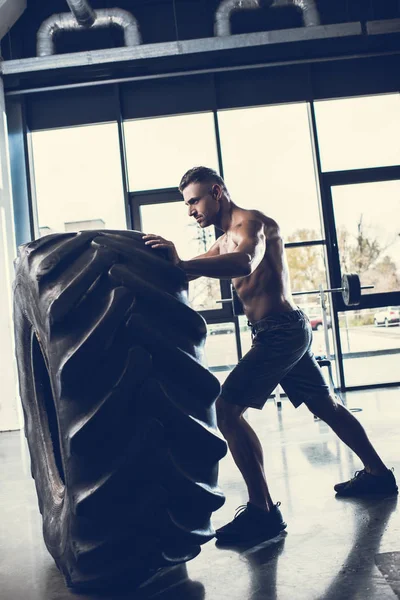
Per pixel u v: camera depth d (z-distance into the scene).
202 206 2.25
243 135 7.24
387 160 7.20
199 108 7.17
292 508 2.50
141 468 1.39
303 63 7.08
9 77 6.83
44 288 1.46
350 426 2.58
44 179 7.19
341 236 7.12
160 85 7.18
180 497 1.46
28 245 1.62
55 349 1.40
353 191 7.16
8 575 1.95
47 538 1.72
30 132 7.18
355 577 1.68
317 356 5.79
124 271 1.46
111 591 1.66
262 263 2.28
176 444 1.46
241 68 6.96
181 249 7.13
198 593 1.64
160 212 7.17
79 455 1.39
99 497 1.38
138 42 6.73
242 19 7.13
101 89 7.16
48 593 1.73
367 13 7.20
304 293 5.59
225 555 1.98
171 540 1.49
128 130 7.21
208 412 1.52
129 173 7.19
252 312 2.31
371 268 7.10
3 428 6.40
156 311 1.46
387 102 7.25
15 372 6.45
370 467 2.60
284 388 2.56
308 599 1.56
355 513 2.33
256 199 7.20
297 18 7.12
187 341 1.48
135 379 1.38
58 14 6.71
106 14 6.71
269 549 2.00
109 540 1.43
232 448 2.21
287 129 7.24
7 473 3.88
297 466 3.35
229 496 2.81
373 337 7.05
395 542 1.95
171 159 7.20
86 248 1.52
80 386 1.39
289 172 7.21
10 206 6.74
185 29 7.14
